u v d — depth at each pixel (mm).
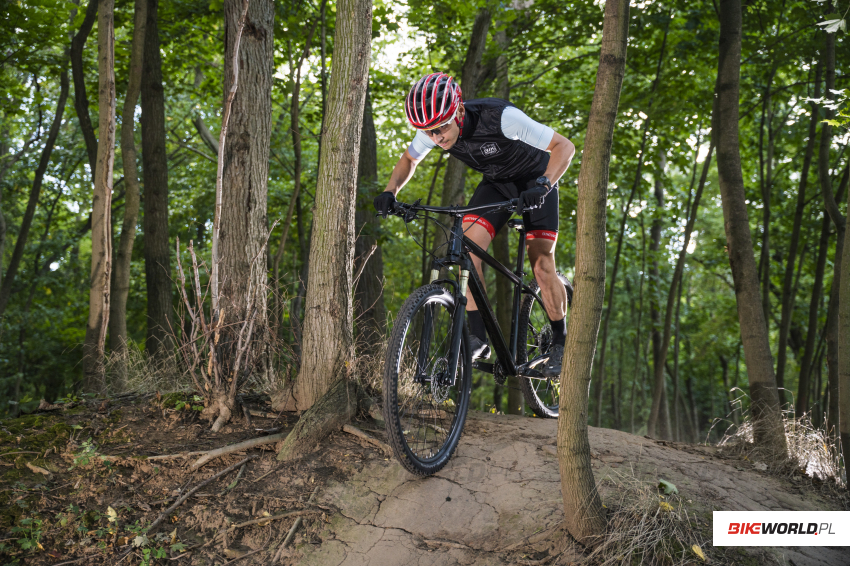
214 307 3287
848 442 2926
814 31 6105
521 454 2900
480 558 2227
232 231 3889
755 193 10648
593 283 2162
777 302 13531
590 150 2156
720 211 16156
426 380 2623
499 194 3258
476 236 3131
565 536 2248
